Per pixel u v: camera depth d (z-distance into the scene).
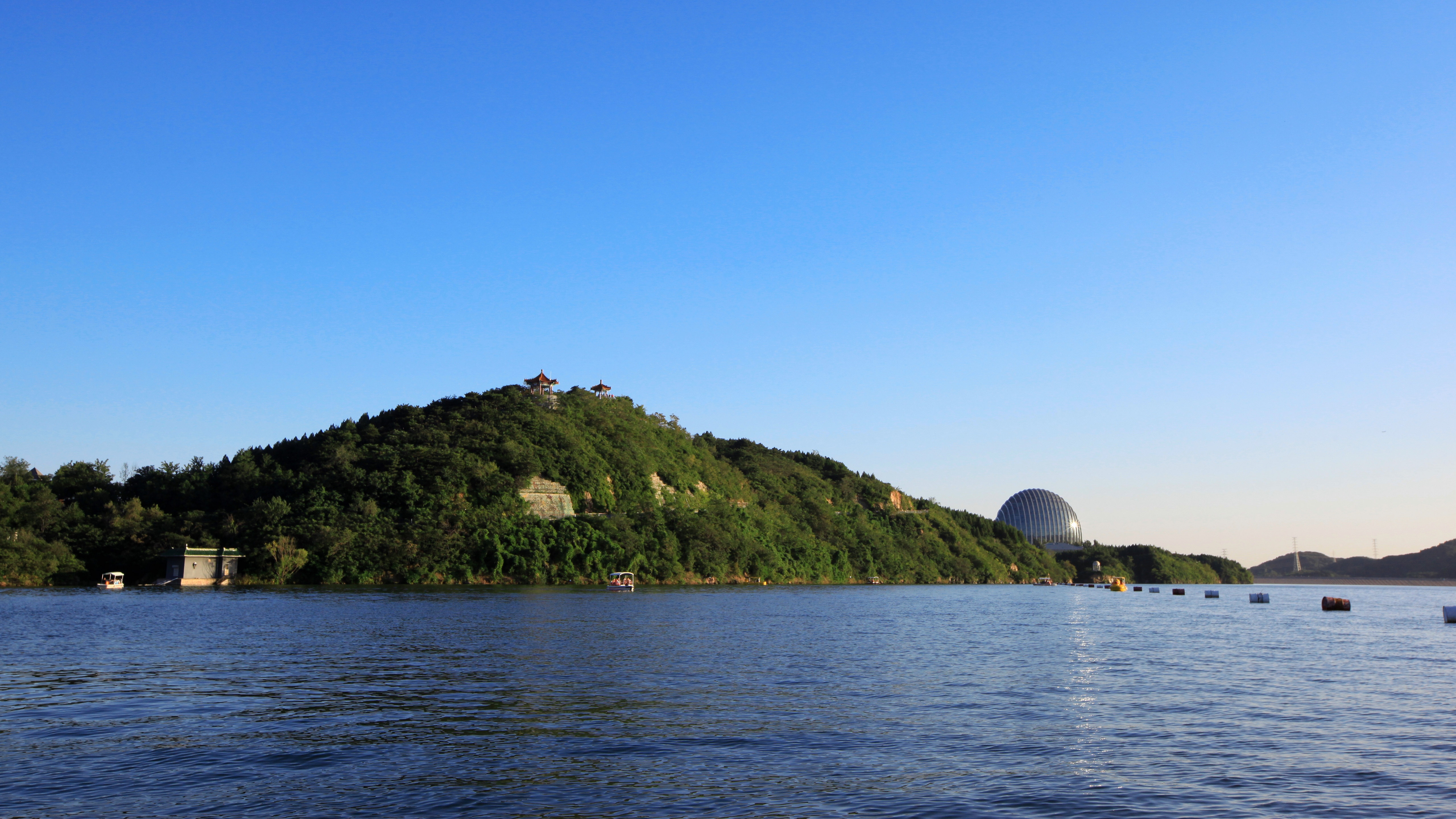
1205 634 81.06
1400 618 108.31
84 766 27.56
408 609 95.56
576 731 32.81
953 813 23.28
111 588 141.00
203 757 28.69
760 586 198.38
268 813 23.06
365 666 49.72
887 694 41.78
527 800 24.17
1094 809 23.69
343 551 158.12
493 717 35.31
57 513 164.50
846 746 30.52
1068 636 76.56
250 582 154.62
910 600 152.62
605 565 180.00
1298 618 109.62
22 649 57.03
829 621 90.25
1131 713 37.28
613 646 60.88
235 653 55.62
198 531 159.12
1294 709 38.59
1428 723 35.50
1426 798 24.80
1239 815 23.25
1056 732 33.16
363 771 27.06
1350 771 27.77
